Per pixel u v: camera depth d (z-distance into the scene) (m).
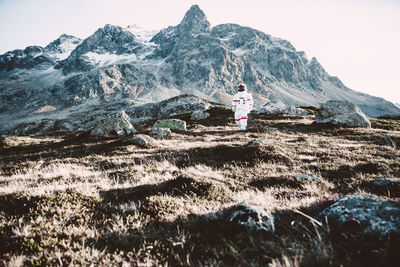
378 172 9.70
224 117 48.81
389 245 3.14
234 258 3.62
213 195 6.86
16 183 9.27
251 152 13.57
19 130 192.00
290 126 31.56
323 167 11.07
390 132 23.14
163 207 5.64
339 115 28.31
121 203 6.21
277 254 3.61
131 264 3.62
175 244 3.97
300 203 5.82
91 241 4.30
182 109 159.25
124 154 16.95
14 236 4.22
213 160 13.45
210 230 4.58
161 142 21.50
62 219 5.04
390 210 3.86
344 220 4.04
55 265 3.57
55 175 10.51
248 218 4.49
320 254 3.36
